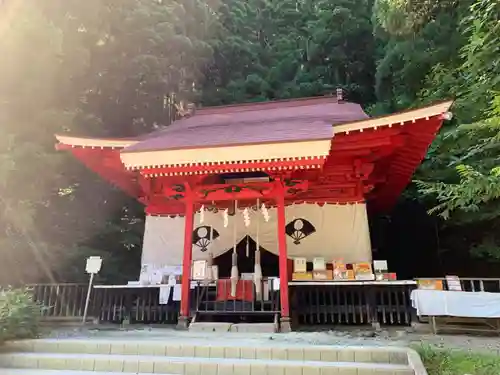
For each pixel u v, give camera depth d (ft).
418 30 37.35
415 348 15.60
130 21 43.04
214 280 26.35
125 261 42.50
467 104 26.37
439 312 22.40
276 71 65.62
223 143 23.88
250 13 74.02
